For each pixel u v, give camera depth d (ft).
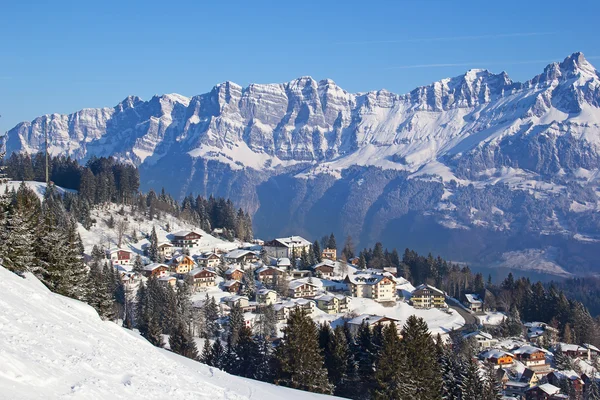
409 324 257.75
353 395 271.90
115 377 106.11
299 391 157.17
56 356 102.32
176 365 138.41
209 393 121.29
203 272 608.19
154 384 111.04
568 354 490.08
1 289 125.70
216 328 456.04
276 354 247.70
